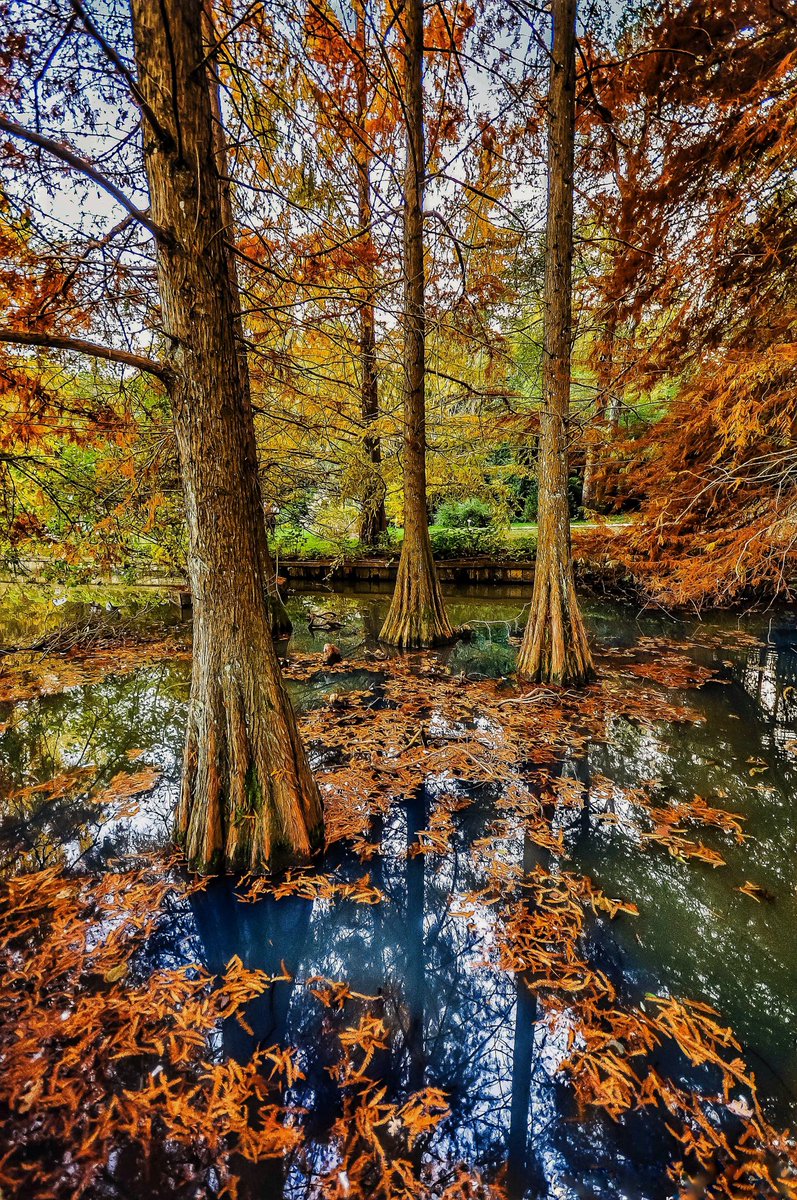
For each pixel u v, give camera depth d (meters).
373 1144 1.52
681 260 6.29
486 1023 1.94
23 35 2.18
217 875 2.74
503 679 5.88
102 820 3.31
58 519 5.87
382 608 9.73
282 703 2.83
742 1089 1.67
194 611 2.73
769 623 8.11
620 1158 1.50
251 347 3.74
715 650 6.86
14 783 3.84
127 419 3.67
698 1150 1.50
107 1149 1.49
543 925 2.43
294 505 10.82
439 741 4.34
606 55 6.01
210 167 2.28
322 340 7.49
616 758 4.04
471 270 6.48
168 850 2.97
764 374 4.82
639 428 9.24
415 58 5.50
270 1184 1.42
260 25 3.00
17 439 3.68
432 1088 1.70
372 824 3.23
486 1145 1.53
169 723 4.91
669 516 7.45
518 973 2.17
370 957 2.28
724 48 5.28
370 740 4.37
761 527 5.30
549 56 4.73
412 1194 1.40
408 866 2.85
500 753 4.11
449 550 11.72
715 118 5.73
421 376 6.78
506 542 12.03
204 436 2.48
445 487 11.19
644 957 2.24
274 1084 1.70
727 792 3.57
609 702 5.11
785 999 2.02
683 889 2.66
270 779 2.78
